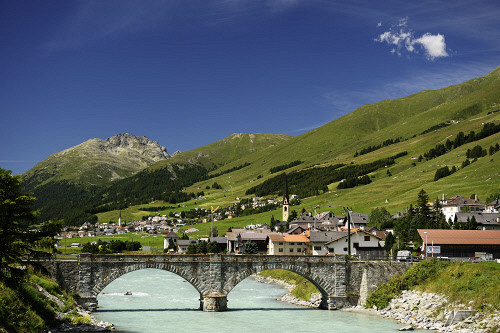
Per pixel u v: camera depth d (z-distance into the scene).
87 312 86.69
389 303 96.31
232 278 98.81
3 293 63.56
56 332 70.12
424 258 109.88
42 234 64.56
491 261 99.62
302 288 117.38
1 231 61.62
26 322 62.88
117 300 112.12
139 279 164.25
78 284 91.38
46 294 79.56
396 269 102.75
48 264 89.69
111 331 75.25
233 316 91.19
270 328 79.94
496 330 70.69
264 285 148.12
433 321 82.88
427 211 173.50
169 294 124.62
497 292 78.88
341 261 103.00
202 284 97.44
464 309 80.50
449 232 117.75
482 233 118.31
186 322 84.44
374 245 140.75
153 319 86.94
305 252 169.50
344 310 99.31
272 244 169.62
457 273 90.50
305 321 86.62
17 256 64.19
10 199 61.75
